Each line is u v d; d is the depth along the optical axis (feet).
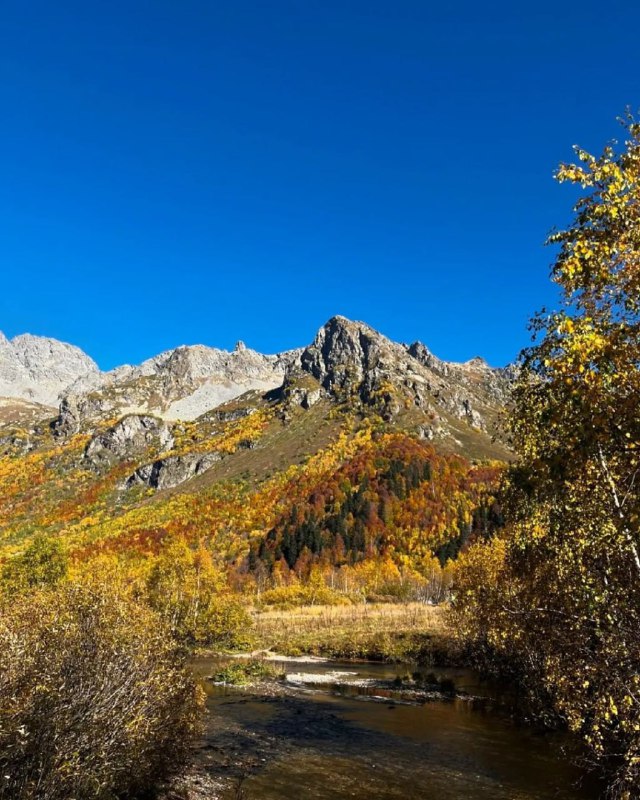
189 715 48.16
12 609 35.27
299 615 250.98
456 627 120.16
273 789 50.72
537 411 30.58
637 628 34.91
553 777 53.26
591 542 36.91
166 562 168.04
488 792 50.03
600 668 36.29
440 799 48.49
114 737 34.83
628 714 35.65
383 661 142.72
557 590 45.85
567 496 34.83
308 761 59.77
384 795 49.52
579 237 26.58
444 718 79.87
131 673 37.42
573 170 26.27
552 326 27.76
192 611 157.99
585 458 25.93
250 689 103.40
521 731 71.56
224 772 55.26
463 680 111.24
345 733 71.72
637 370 24.03
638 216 25.17
